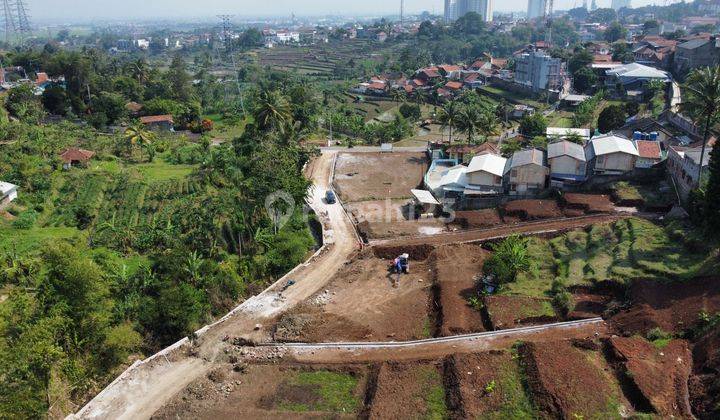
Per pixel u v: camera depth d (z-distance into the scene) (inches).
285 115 3686.0
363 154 3949.3
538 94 5940.0
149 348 1834.4
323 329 1835.6
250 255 2415.1
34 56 6540.4
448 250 2330.2
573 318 1740.9
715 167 1839.3
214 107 6127.0
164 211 2596.0
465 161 3442.4
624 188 2625.5
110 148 3604.8
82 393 1610.5
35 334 1419.8
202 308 1983.3
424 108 6456.7
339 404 1492.4
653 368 1402.6
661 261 1905.8
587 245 2182.6
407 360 1616.6
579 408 1298.0
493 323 1765.5
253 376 1640.0
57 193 2758.4
